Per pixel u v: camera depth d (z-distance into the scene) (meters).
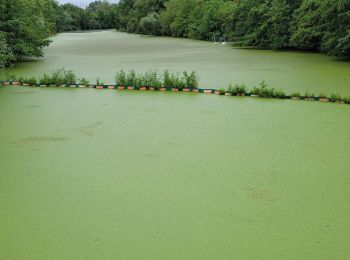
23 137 6.24
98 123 6.95
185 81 10.41
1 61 12.76
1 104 8.51
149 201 4.18
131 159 5.31
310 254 3.25
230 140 5.98
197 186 4.51
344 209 3.96
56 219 3.84
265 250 3.32
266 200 4.17
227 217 3.84
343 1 14.46
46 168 5.05
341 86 10.02
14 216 3.90
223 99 8.80
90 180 4.70
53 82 10.84
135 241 3.47
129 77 10.62
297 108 7.88
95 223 3.76
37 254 3.31
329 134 6.19
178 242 3.45
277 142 5.87
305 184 4.51
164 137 6.15
